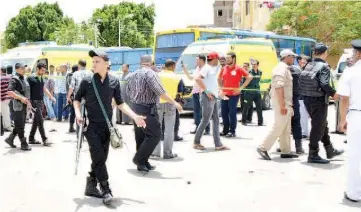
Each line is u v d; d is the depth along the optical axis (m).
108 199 6.38
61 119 16.94
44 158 9.70
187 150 10.45
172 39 22.48
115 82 6.50
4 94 13.84
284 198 6.75
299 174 8.14
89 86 6.32
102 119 6.36
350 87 6.47
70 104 12.77
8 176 8.10
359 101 6.41
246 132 13.36
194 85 12.66
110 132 6.34
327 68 8.55
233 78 12.23
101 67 6.31
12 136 10.84
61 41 56.97
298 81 9.58
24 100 10.47
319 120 8.80
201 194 6.94
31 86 11.05
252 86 14.84
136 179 7.82
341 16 37.41
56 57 20.27
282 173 8.21
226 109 12.45
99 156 6.38
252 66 14.97
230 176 8.02
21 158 9.71
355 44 6.45
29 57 20.23
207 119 10.34
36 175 8.17
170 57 22.42
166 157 9.52
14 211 6.21
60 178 7.94
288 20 37.94
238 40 18.83
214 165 8.88
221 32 22.77
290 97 9.22
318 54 8.68
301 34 38.12
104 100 6.34
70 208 6.30
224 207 6.33
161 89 8.05
